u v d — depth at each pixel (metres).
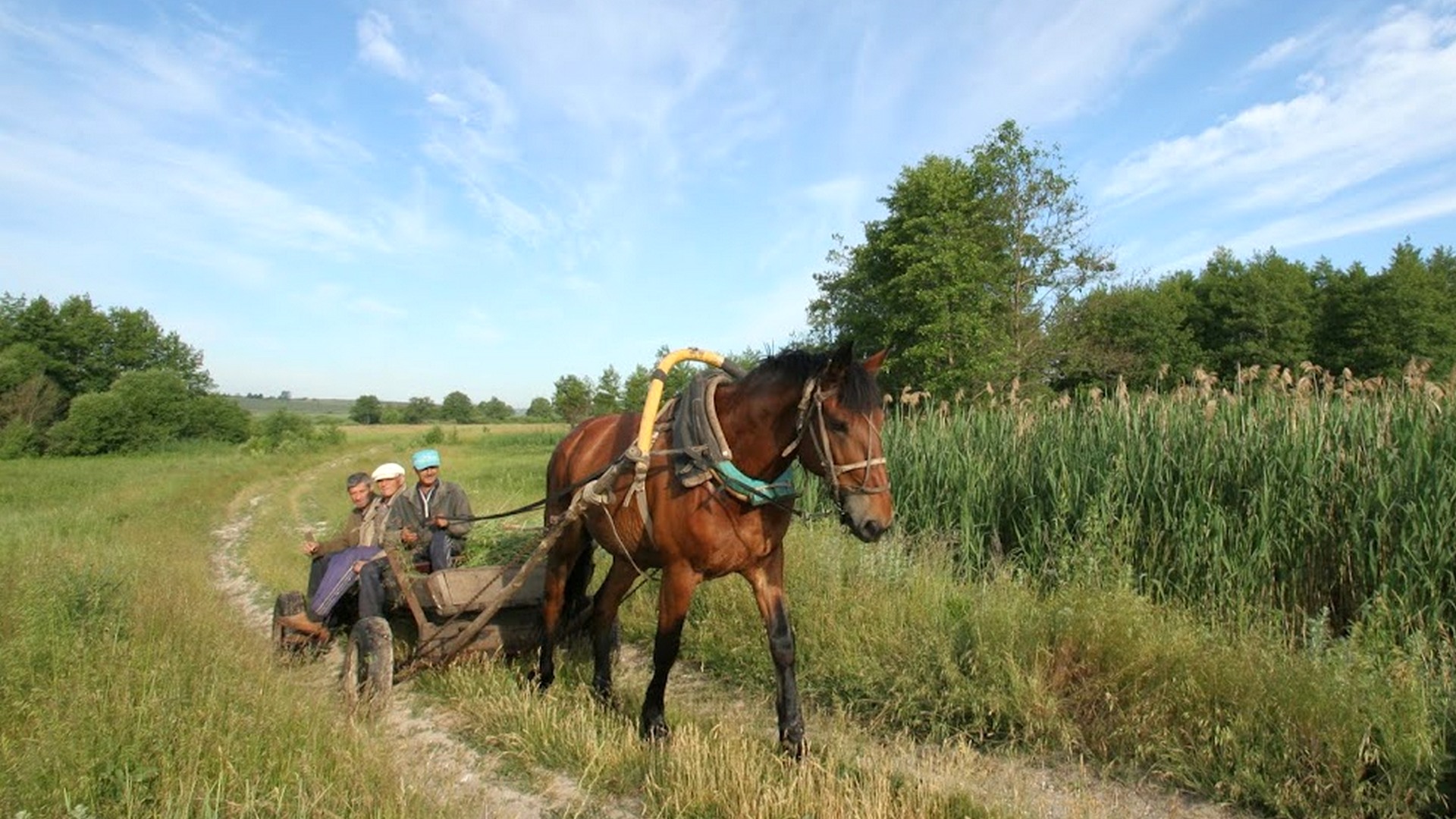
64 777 3.50
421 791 3.74
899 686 5.13
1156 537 6.62
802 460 4.20
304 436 53.06
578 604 5.91
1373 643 4.90
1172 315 36.06
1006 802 3.95
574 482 5.38
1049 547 7.16
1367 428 6.10
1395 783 3.82
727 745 4.21
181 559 10.84
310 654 6.33
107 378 60.69
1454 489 5.45
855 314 23.47
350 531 6.60
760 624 6.10
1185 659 4.70
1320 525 5.93
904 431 9.61
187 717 4.11
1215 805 4.10
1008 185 24.02
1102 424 7.63
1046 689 4.86
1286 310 36.06
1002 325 23.28
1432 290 34.62
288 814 3.34
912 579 6.48
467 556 6.88
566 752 4.48
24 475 29.77
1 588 6.27
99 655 5.03
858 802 3.73
